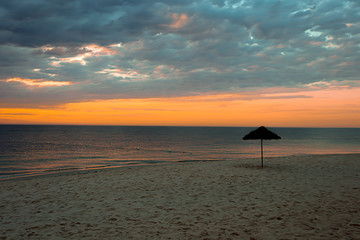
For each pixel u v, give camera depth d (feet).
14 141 188.55
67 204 21.06
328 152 118.52
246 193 23.80
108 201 21.77
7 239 13.92
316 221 15.93
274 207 19.20
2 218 17.60
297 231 14.32
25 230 15.25
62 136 266.98
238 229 14.85
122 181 30.91
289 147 151.02
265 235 13.84
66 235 14.38
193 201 21.34
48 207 20.26
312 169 38.17
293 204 19.92
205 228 15.12
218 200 21.50
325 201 20.65
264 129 41.50
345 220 16.05
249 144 173.88
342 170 36.86
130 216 17.65
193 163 50.19
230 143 184.75
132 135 300.81
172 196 23.15
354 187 25.84
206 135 309.63
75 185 29.09
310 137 286.05
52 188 27.73
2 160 87.15
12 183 31.01
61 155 104.58
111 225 15.90
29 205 20.93
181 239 13.55
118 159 89.81
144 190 25.77
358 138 263.49
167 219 16.89
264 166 42.47
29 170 60.44
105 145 161.38
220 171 37.22
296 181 29.19
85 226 15.80
